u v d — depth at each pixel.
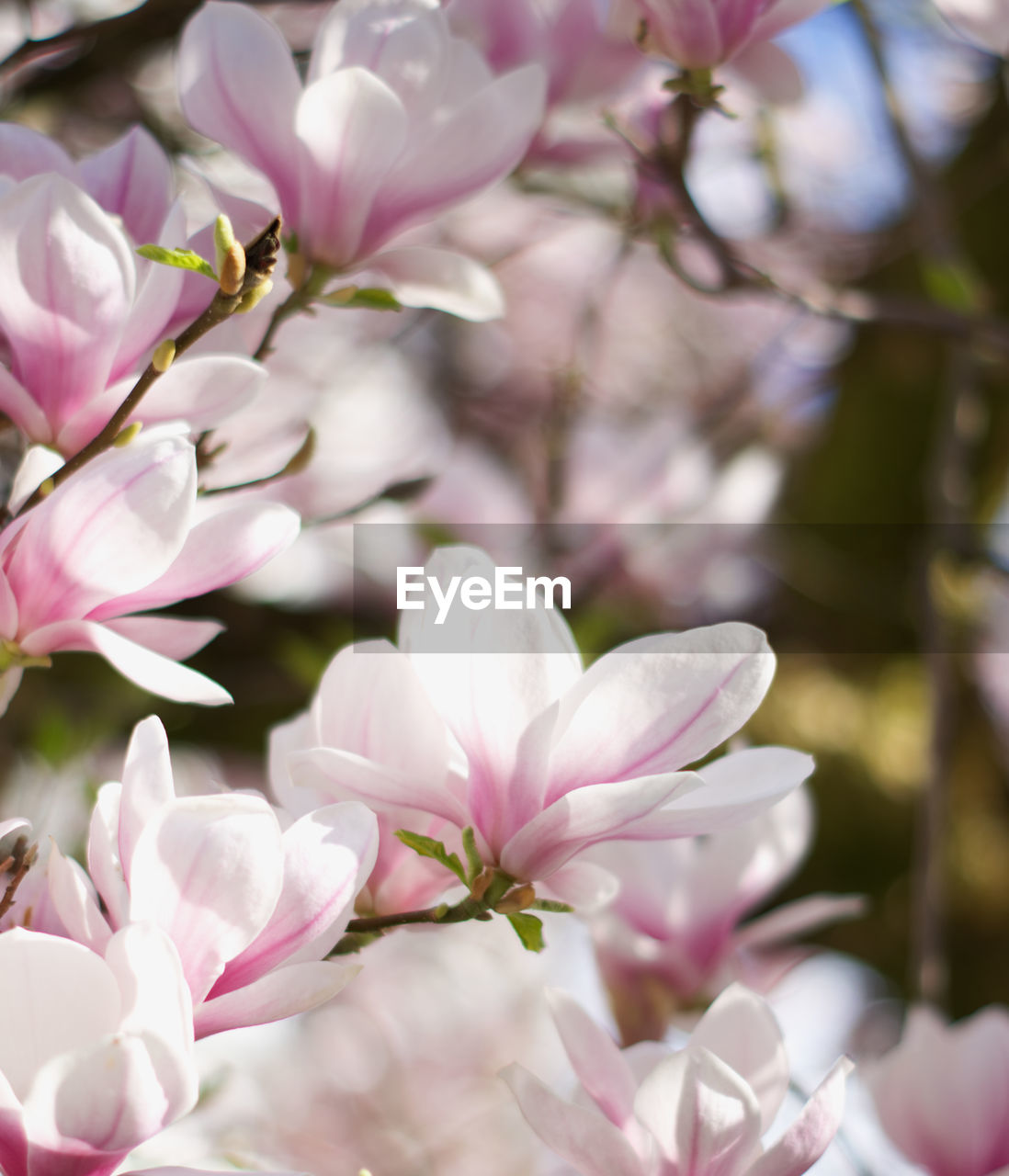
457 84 0.83
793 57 0.92
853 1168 0.96
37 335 0.76
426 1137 2.45
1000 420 2.23
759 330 3.37
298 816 0.75
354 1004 2.58
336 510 1.36
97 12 1.27
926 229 1.41
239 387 0.78
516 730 0.73
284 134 0.82
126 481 0.72
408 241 0.92
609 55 1.00
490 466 1.75
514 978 2.51
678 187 1.01
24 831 1.09
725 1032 0.76
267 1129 1.46
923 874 1.27
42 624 0.73
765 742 2.20
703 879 0.96
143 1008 0.66
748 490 1.95
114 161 0.84
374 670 0.75
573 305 3.24
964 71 2.17
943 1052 0.92
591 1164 0.73
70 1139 0.65
